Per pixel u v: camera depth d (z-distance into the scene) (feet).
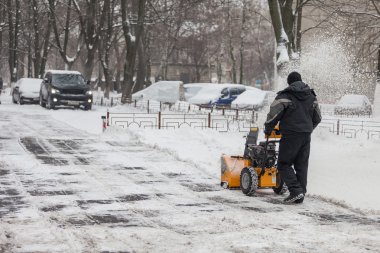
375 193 44.55
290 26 113.50
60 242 30.01
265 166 44.75
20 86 183.21
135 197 42.55
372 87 178.81
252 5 292.81
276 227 34.32
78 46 236.63
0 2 260.42
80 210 37.81
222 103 185.78
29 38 269.85
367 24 147.33
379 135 101.04
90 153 66.08
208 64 342.23
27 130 95.04
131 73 183.83
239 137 86.69
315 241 31.22
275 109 41.70
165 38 283.59
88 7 210.79
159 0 237.86
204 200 42.22
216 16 276.00
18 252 28.14
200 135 82.33
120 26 229.45
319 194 44.73
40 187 45.37
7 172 52.06
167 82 195.83
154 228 33.50
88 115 135.74
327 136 89.66
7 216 35.60
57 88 156.97
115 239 30.86
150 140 77.25
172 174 53.11
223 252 28.71
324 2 143.02
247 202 41.93
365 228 34.50
